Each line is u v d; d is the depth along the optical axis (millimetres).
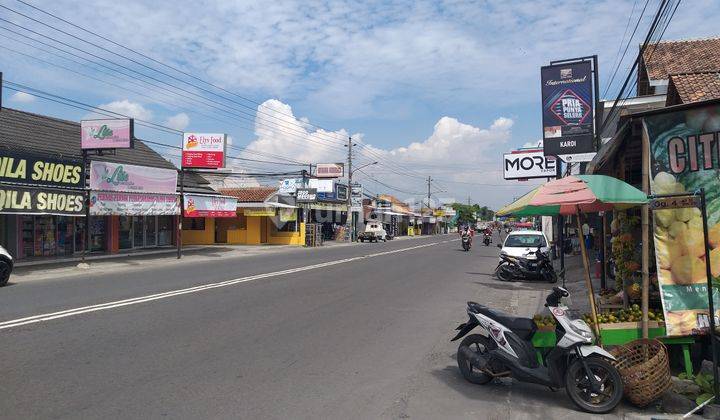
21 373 6273
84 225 20062
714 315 5957
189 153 25891
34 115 24312
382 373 6605
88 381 6016
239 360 6984
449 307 11469
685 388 5812
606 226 12422
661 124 6297
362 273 17938
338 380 6273
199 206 25938
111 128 20125
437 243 46875
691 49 20203
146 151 29500
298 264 21250
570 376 5488
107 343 7727
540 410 5473
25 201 18047
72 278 16172
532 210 7172
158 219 30312
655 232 6207
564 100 17219
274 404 5422
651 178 6332
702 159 6129
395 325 9445
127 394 5617
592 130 17000
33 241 22188
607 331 6238
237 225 40281
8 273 14281
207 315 9945
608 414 5352
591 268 19516
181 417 5016
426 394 5895
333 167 52344
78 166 20297
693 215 6078
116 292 12820
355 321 9711
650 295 7203
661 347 5598
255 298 12062
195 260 23562
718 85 11539
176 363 6793
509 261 16875
